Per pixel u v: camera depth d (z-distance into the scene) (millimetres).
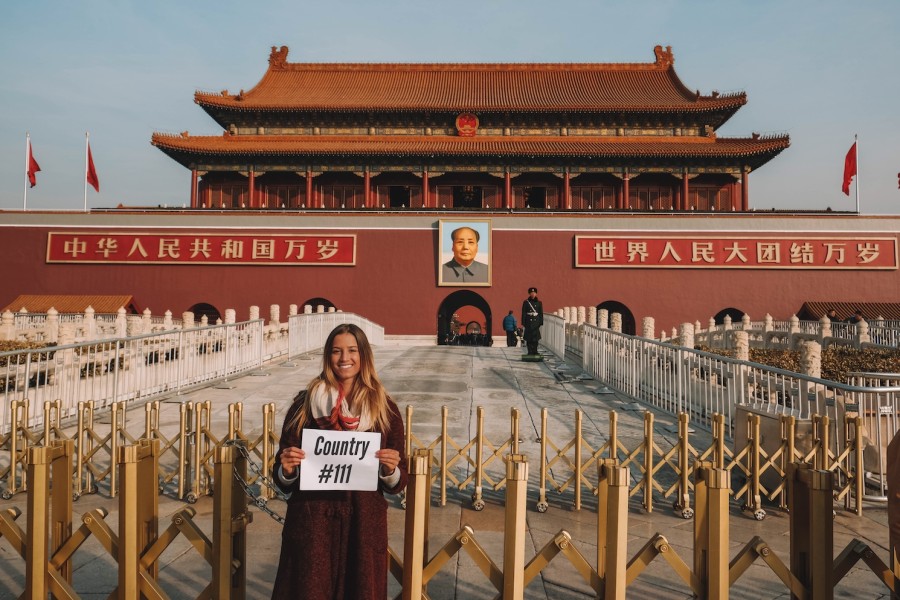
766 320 31359
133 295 41281
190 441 8430
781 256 40875
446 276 41406
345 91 52969
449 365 22219
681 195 47906
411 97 51875
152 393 15398
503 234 41938
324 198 48562
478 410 8242
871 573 6172
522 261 41719
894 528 4051
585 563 3982
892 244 40562
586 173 47375
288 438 4086
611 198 48156
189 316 23812
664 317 41000
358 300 41594
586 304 41375
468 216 42000
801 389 9781
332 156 45969
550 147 46312
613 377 17703
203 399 14984
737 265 40938
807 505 3945
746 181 46062
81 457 8359
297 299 41656
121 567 3992
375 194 48500
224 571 4023
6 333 20547
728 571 3883
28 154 42219
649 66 55594
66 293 41125
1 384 13547
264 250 41750
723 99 46438
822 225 40812
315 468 3924
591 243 41562
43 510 4066
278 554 6434
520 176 48594
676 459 10320
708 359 12609
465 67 55781
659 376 14812
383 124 49469
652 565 6293
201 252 41625
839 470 8344
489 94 52594
